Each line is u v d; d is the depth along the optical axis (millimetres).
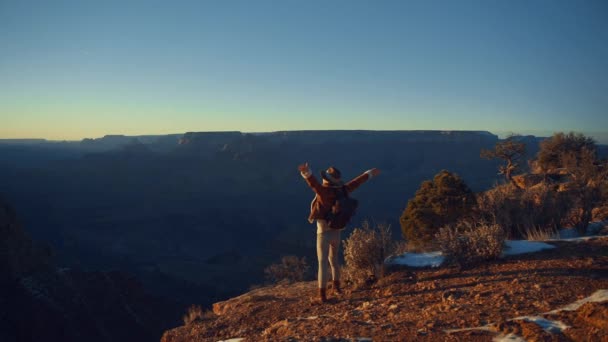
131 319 48469
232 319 5914
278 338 3955
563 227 11414
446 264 6121
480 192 11742
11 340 36938
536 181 24141
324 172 5535
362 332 3760
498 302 4219
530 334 3172
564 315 3508
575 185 12781
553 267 5164
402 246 7691
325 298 5707
